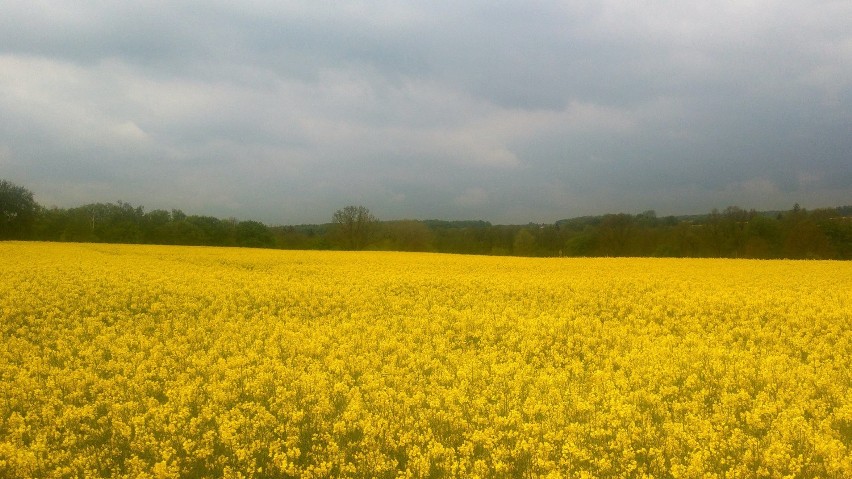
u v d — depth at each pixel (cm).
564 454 636
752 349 1175
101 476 611
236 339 1273
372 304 1841
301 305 1820
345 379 949
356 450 679
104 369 1003
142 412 787
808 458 608
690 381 920
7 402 800
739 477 601
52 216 6988
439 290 2183
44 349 1154
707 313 1711
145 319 1523
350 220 7212
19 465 599
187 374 947
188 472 623
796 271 2942
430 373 1045
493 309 1747
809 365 1038
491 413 764
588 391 901
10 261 2966
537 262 3669
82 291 1964
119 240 6956
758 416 740
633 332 1433
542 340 1291
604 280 2464
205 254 4169
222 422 718
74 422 736
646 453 666
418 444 694
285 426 718
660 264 3497
